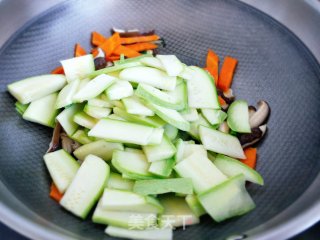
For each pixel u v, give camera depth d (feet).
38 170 0.88
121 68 0.96
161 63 0.97
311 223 0.63
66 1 1.10
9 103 0.95
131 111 0.87
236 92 1.07
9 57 0.99
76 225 0.75
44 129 0.96
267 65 1.04
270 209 0.75
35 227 0.63
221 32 1.13
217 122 0.95
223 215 0.75
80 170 0.82
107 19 1.16
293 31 1.00
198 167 0.83
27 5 1.04
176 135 0.92
